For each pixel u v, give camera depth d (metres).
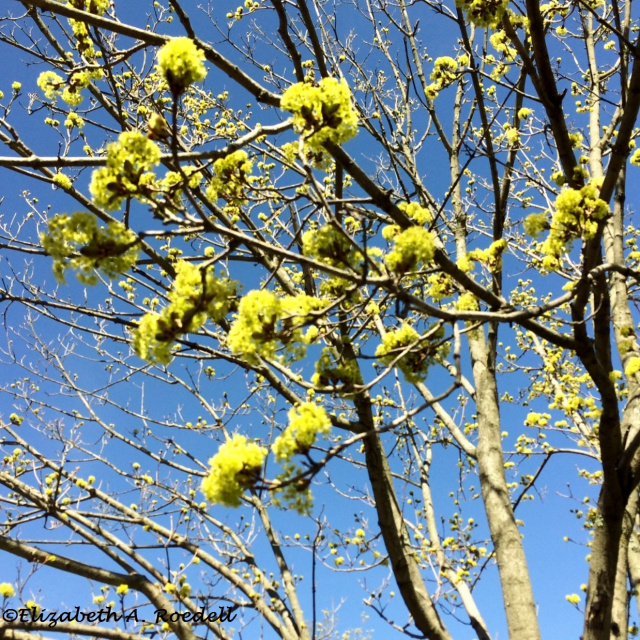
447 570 4.61
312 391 3.71
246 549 5.10
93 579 4.26
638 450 3.48
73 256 2.07
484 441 4.34
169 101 5.70
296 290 4.36
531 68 3.12
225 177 3.08
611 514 3.46
